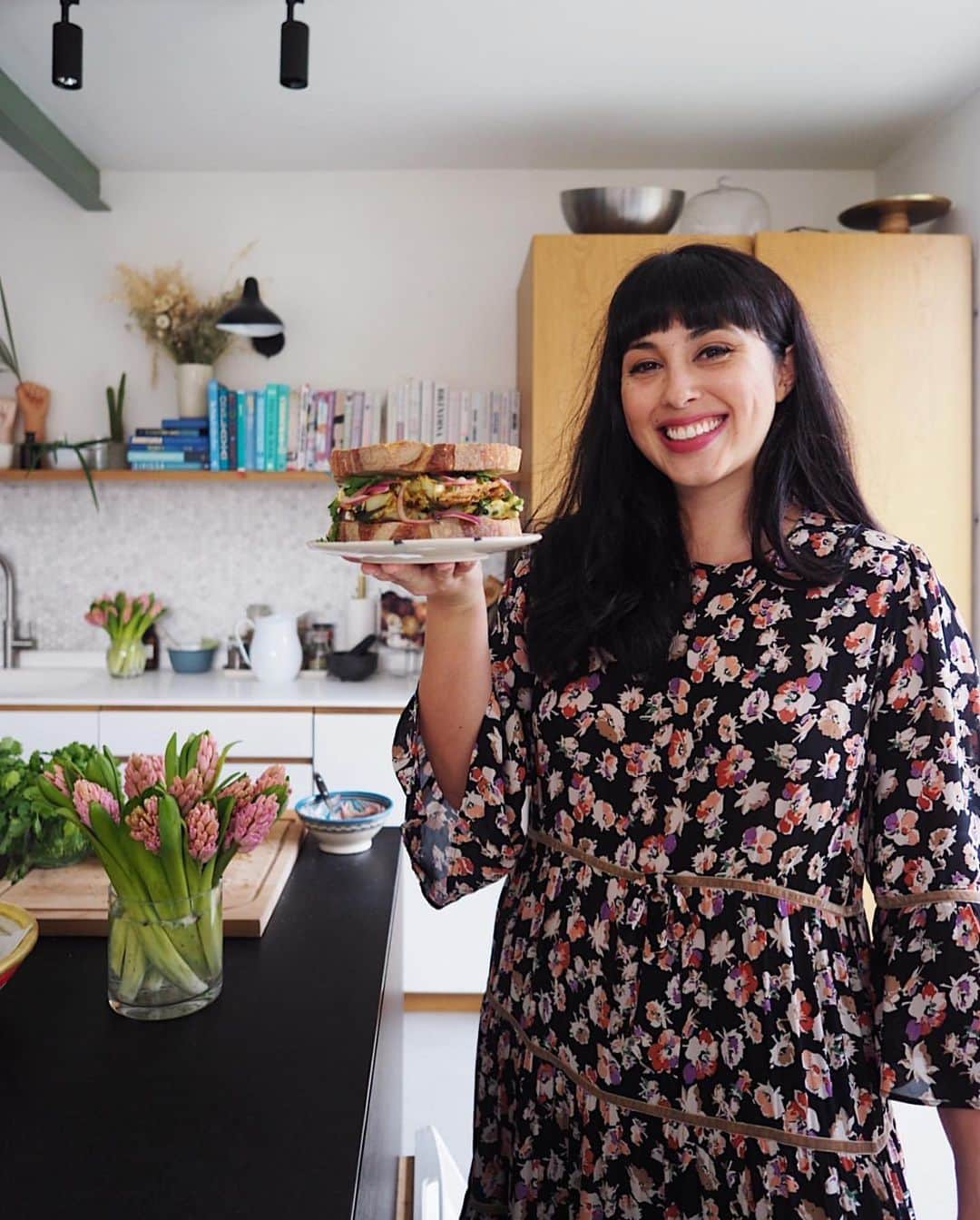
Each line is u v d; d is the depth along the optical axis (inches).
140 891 41.8
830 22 96.8
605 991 39.5
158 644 140.3
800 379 42.8
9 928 42.2
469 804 43.4
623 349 42.7
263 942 50.0
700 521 43.5
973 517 115.6
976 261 113.9
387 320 138.1
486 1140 44.1
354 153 130.9
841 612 39.4
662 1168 38.3
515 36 99.5
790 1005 37.1
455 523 39.7
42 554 139.3
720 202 117.4
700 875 38.9
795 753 38.5
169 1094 36.6
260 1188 31.4
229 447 128.4
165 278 135.2
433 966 116.0
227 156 131.7
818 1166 36.4
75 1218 30.0
